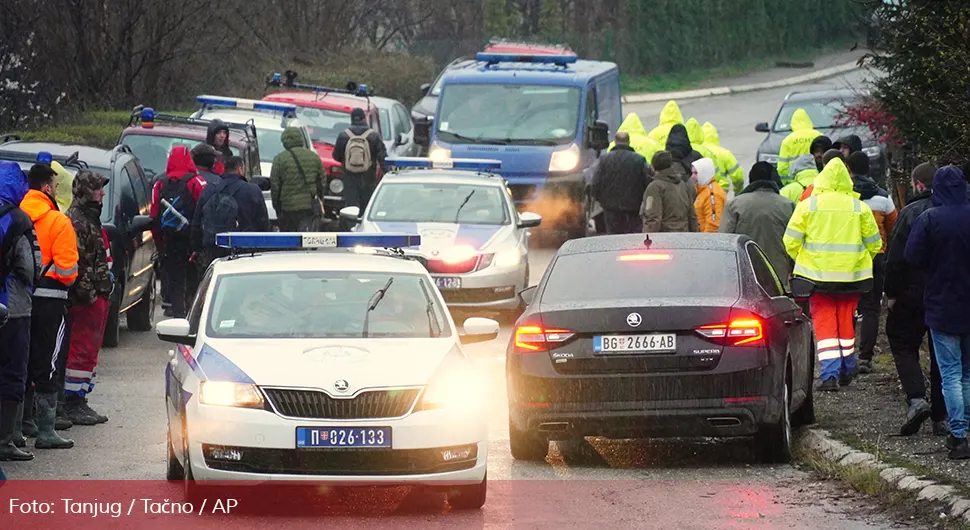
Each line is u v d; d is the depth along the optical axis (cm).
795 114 8500
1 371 3816
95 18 11175
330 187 8525
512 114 9281
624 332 3703
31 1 10694
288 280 3681
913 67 5647
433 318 3606
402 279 3734
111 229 5597
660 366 3694
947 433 3975
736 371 3681
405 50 17600
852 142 6000
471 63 10031
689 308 3706
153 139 7575
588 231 10106
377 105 10919
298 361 3309
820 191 4812
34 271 3806
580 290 3903
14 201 3778
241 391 3238
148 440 4197
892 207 5253
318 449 3195
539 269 8088
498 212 6925
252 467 3203
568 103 9281
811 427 4181
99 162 6081
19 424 4000
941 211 3697
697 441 4259
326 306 3588
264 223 5944
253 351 3372
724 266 3953
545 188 9119
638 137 8706
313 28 14788
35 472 3741
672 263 3978
